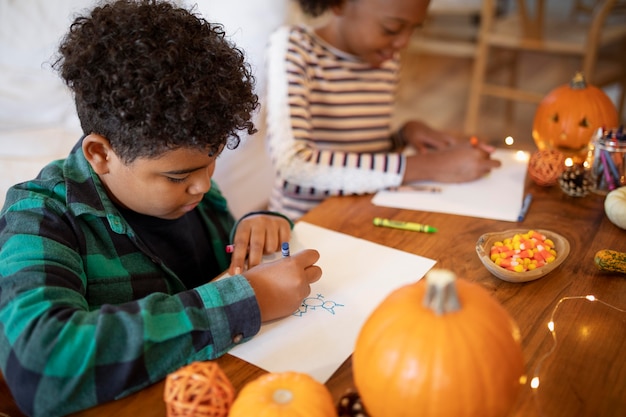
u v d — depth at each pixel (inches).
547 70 139.6
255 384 21.2
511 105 112.0
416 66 147.7
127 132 28.1
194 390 20.8
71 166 33.3
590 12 109.0
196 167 30.1
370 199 42.8
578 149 45.2
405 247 35.7
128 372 24.2
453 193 42.9
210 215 42.7
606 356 26.1
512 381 20.8
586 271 32.3
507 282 31.4
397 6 48.2
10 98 64.5
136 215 35.3
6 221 29.8
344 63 55.0
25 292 25.7
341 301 30.7
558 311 29.0
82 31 29.4
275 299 28.8
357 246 35.9
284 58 50.7
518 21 106.3
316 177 45.0
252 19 68.9
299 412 19.7
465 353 19.9
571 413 23.2
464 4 116.7
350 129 55.8
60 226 30.2
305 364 26.3
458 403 20.0
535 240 32.7
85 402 23.9
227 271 34.0
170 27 29.1
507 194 42.3
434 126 117.8
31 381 23.6
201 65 28.7
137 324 24.8
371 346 21.2
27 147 62.7
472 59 149.6
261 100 70.7
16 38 64.4
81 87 28.6
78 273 29.3
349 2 50.8
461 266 33.4
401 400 20.4
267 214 38.5
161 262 34.3
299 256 31.0
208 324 26.3
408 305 21.0
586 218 38.5
